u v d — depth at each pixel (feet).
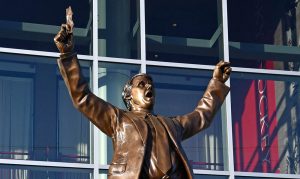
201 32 69.31
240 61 69.31
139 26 68.13
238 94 68.23
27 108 64.44
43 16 66.74
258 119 67.77
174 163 31.53
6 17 66.28
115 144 32.04
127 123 32.14
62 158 63.72
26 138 63.82
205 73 68.13
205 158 65.62
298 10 70.74
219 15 69.97
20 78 65.05
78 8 67.51
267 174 66.23
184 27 69.05
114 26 67.72
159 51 67.97
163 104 66.59
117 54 67.15
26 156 63.41
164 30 68.59
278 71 69.46
